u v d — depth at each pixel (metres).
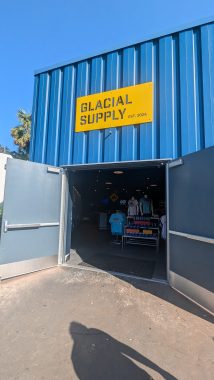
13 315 3.26
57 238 5.60
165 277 4.89
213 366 2.33
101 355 2.48
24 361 2.37
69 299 3.79
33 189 5.03
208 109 4.29
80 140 5.47
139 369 2.28
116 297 3.90
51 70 6.10
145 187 14.83
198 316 3.31
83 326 3.02
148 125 4.77
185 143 4.40
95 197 17.91
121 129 5.07
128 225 8.27
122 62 5.20
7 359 2.39
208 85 4.33
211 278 3.38
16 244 4.71
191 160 3.83
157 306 3.61
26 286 4.27
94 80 5.45
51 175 5.42
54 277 4.77
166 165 4.57
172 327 3.03
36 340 2.71
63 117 5.74
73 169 5.70
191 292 3.80
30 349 2.55
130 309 3.50
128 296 3.95
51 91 6.00
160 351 2.55
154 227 7.92
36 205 5.07
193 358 2.45
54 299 3.78
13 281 4.49
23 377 2.16
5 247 4.55
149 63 4.89
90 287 4.29
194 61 4.52
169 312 3.42
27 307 3.49
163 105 4.67
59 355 2.46
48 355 2.46
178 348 2.61
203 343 2.71
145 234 7.83
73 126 5.64
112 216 8.47
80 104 5.55
